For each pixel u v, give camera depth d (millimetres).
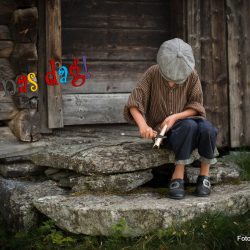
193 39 6090
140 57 6160
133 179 4500
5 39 5301
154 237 3900
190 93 4477
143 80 4469
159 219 3920
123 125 6086
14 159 5234
